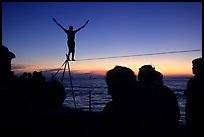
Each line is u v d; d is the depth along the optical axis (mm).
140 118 2484
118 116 2439
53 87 2410
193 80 3668
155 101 2652
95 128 2367
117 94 2498
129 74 2520
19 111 2617
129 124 2430
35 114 2416
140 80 3094
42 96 2416
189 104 3666
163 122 2609
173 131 2684
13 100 2928
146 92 2725
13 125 2357
